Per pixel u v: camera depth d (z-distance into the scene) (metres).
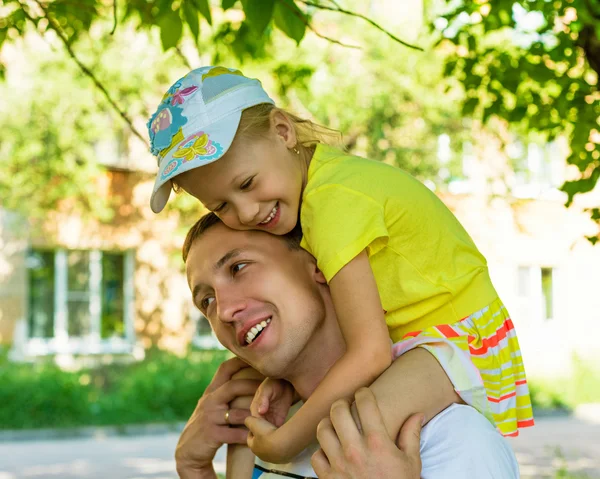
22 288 18.66
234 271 2.14
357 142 13.98
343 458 1.82
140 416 16.36
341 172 2.23
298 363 2.20
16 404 15.67
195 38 3.52
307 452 2.19
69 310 19.31
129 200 19.17
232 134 2.22
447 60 5.41
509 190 12.30
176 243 19.75
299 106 12.69
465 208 17.42
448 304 2.31
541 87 4.92
